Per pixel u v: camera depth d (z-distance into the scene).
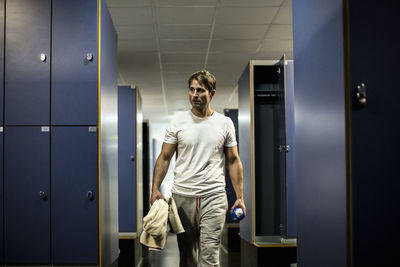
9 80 2.65
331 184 1.67
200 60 6.46
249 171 4.09
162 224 2.08
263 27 4.98
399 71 1.51
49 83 2.64
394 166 1.50
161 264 5.02
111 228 2.96
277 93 4.20
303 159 2.07
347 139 1.51
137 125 5.10
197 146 2.21
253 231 3.96
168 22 4.75
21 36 2.66
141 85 8.23
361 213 1.48
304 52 2.03
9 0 2.68
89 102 2.64
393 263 1.48
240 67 6.95
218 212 2.17
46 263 2.58
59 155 2.62
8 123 2.64
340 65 1.55
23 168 2.62
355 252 1.47
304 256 2.06
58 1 2.67
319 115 1.81
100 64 2.67
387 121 1.51
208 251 2.14
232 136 2.33
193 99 2.19
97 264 2.58
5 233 2.60
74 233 2.59
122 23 4.76
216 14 4.54
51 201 2.61
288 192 3.73
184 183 2.21
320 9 1.78
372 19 1.51
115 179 3.16
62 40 2.66
